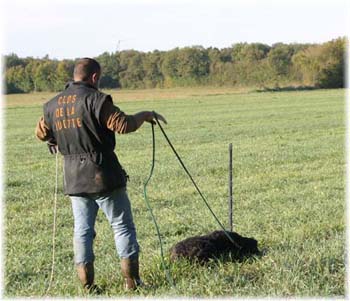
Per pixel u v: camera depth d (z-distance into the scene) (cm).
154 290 725
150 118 750
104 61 9906
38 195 1552
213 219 1180
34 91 8831
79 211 729
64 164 725
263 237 994
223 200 1395
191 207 1324
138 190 1573
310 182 1652
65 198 1502
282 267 751
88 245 728
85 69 722
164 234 1081
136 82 10012
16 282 814
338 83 9000
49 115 723
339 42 9062
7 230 1160
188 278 754
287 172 1830
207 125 3831
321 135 3025
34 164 2264
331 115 4359
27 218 1266
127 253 730
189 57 10100
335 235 984
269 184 1627
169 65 10081
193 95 7838
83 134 703
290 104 5744
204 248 809
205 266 797
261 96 7256
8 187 1695
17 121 4712
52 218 1262
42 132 740
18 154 2627
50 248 1011
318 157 2184
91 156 707
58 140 721
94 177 707
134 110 5500
